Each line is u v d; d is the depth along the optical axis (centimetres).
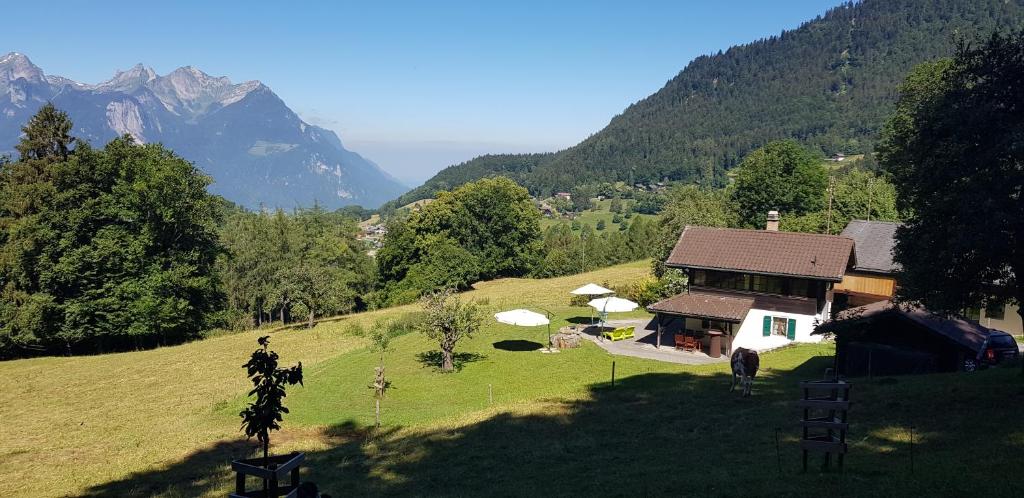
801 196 7769
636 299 5759
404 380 3419
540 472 1694
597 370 3497
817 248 4166
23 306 4672
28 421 3073
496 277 10269
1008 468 1286
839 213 7550
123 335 5388
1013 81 1833
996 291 2077
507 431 2234
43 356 5166
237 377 3931
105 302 4925
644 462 1703
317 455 2139
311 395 3198
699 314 3922
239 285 7512
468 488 1597
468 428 2331
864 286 4759
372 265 9800
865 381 2616
